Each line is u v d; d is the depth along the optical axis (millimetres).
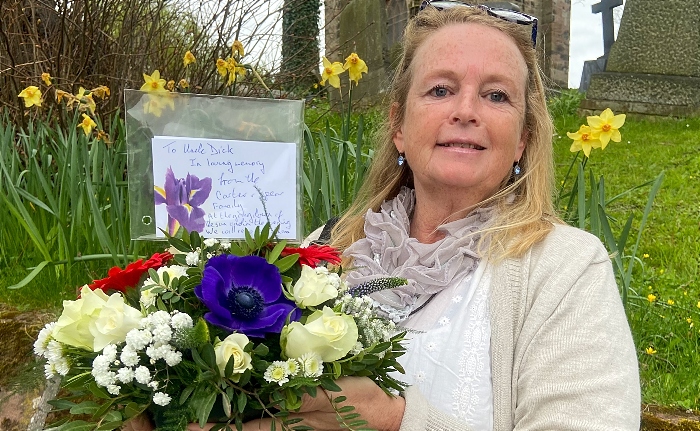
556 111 7055
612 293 1150
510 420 1149
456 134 1347
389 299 1304
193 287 879
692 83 6301
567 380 1063
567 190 3912
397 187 1663
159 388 824
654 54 6598
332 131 2699
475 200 1427
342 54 7328
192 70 3785
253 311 848
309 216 2559
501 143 1354
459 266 1293
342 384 959
